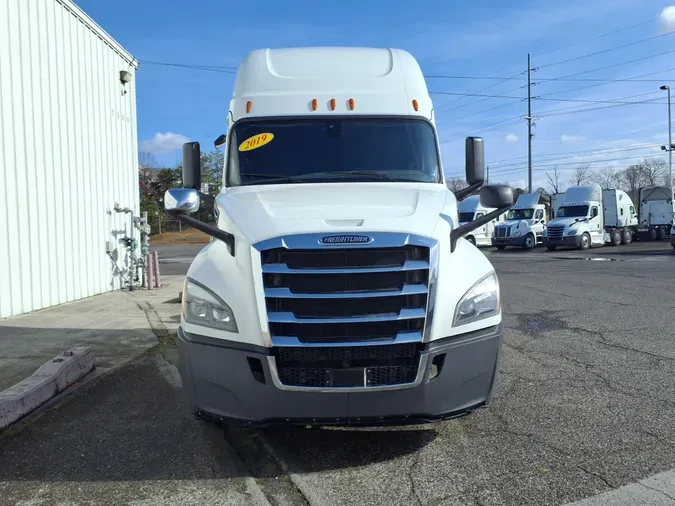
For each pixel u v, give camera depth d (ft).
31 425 15.53
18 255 32.04
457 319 12.19
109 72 43.88
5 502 11.38
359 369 11.63
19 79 32.32
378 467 12.67
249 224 12.51
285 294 11.59
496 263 70.74
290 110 17.69
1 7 30.81
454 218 13.91
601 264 65.05
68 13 37.70
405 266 11.79
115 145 44.88
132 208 47.83
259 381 11.71
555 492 11.34
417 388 11.73
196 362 12.20
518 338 24.97
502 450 13.38
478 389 12.51
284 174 16.75
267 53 19.20
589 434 14.19
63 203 36.78
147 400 17.53
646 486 11.48
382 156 17.16
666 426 14.57
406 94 18.17
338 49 19.45
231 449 13.85
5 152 30.99
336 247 11.62
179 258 95.30
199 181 17.79
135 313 32.55
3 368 20.47
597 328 26.58
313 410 11.64
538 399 16.85
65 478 12.42
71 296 37.63
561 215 108.27
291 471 12.59
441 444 13.82
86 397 17.87
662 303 33.47
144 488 11.93
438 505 10.96
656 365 20.16
